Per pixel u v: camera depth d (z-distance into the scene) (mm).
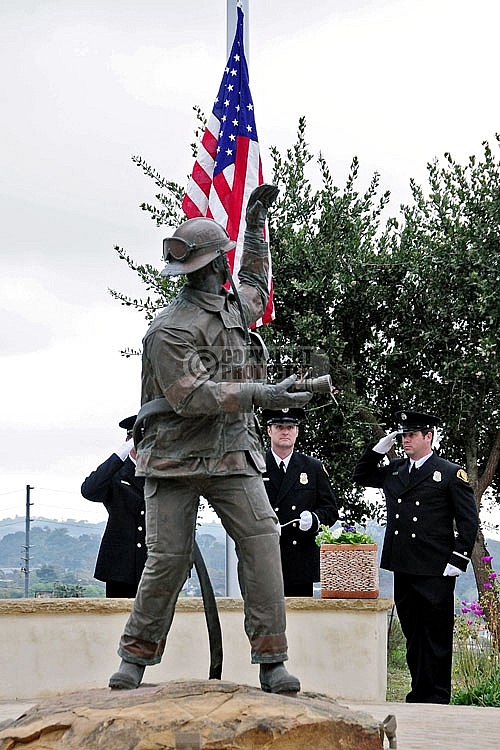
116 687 4969
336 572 8406
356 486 13148
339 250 12977
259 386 4812
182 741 4172
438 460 8711
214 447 4934
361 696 8258
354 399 12742
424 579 8359
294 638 8375
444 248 12766
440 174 13211
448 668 8352
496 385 12695
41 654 8344
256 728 4246
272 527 5023
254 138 9242
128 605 8469
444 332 12867
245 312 5375
